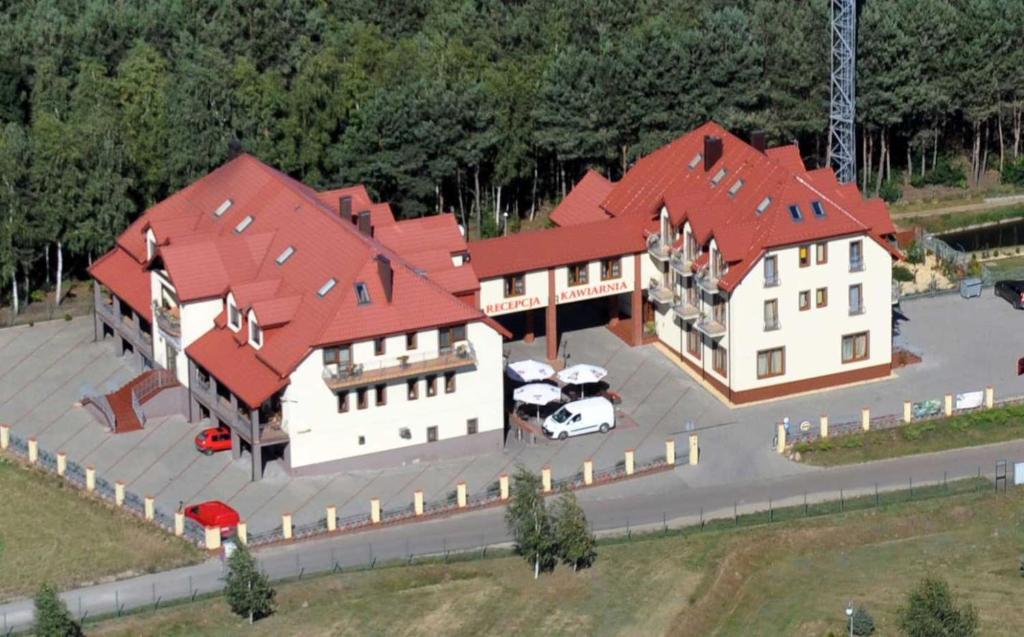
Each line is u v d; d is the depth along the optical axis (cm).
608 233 18775
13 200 19888
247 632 14325
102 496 16462
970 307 19962
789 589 15038
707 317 18038
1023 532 15775
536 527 14900
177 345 17612
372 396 16550
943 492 16250
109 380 18688
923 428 17275
